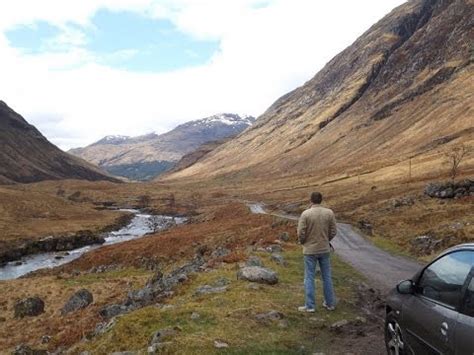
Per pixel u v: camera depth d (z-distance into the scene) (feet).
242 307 47.98
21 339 95.14
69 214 501.56
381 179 452.35
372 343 40.29
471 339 22.58
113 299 117.19
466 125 599.57
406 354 30.96
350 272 80.43
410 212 193.88
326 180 594.65
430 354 26.99
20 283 170.81
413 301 29.94
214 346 38.06
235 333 41.14
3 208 463.83
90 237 367.86
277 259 80.28
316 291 57.16
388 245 134.21
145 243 226.17
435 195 208.74
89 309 108.78
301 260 84.84
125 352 37.93
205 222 343.67
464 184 201.36
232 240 178.29
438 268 28.66
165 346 37.83
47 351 68.08
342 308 50.14
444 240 117.60
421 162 480.64
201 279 67.51
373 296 59.36
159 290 73.72
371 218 204.23
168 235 247.29
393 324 33.45
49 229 393.70
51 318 110.52
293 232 145.69
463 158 428.15
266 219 249.14
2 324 113.39
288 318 45.65
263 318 44.75
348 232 170.60
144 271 179.52
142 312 48.78
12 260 299.99
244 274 61.26
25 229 385.50
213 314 46.19
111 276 176.76
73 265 216.54
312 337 41.50
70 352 46.68
